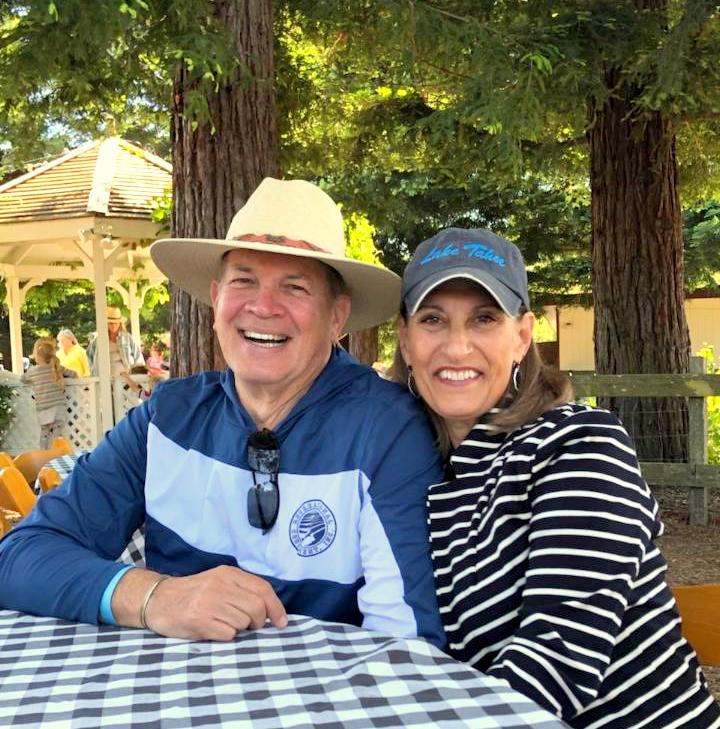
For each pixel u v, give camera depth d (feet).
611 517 5.12
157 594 5.49
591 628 4.90
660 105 18.78
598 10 18.63
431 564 5.78
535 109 16.12
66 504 6.72
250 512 6.23
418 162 29.22
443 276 5.97
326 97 24.72
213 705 4.15
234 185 16.16
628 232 23.09
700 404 20.43
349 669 4.58
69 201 32.81
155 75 17.57
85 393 33.65
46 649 5.12
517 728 3.82
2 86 14.73
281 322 6.57
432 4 17.35
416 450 6.15
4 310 86.48
